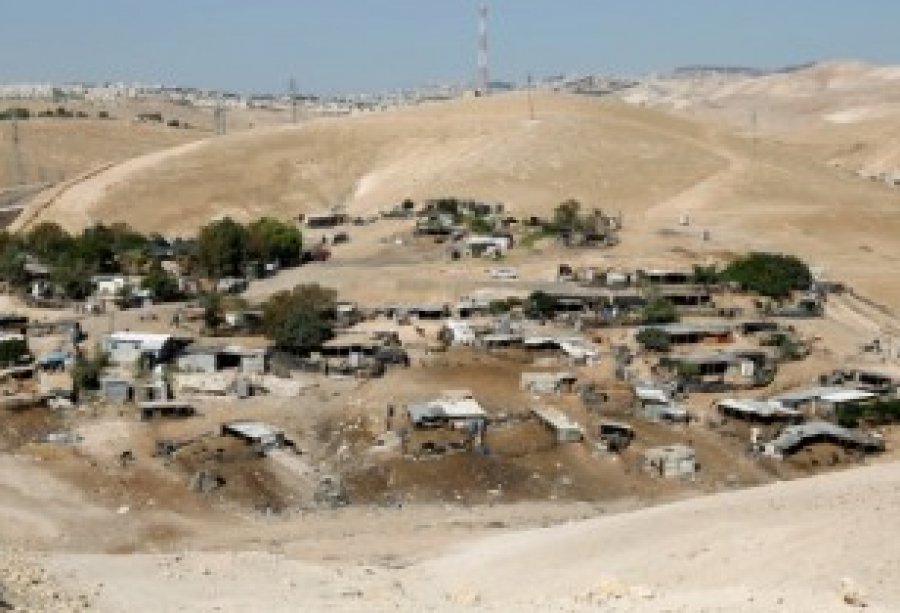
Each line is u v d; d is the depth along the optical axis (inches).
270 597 2015.3
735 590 1894.7
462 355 5383.9
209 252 7258.9
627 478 4313.5
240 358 5241.1
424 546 3410.4
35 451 4242.1
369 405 4731.8
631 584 2082.9
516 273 7032.5
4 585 1720.0
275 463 4256.9
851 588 1798.7
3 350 5310.0
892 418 4857.3
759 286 6619.1
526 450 4402.1
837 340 5944.9
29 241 7805.1
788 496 2620.6
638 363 5438.0
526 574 2319.1
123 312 6353.3
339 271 7308.1
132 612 1750.7
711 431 4741.6
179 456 4247.0
